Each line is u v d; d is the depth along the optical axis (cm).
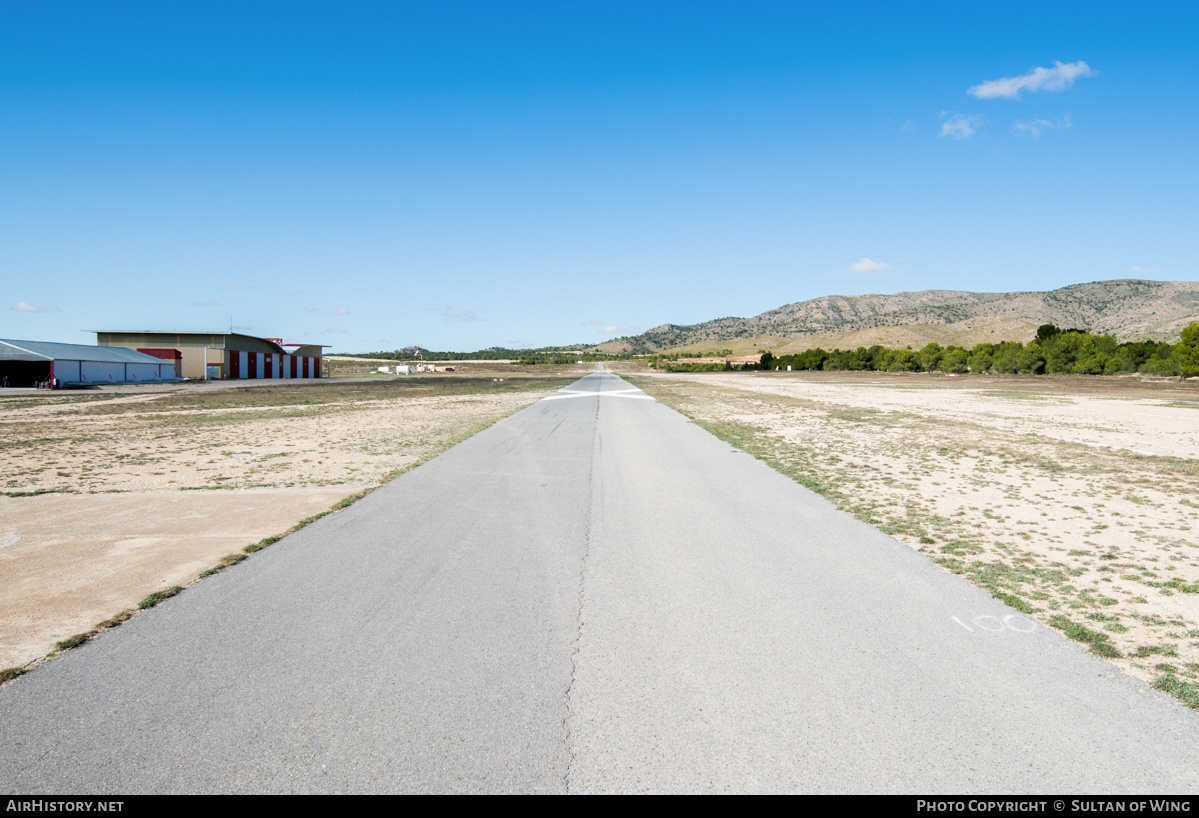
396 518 787
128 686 373
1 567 593
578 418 2228
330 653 415
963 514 805
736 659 405
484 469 1150
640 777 289
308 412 2541
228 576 570
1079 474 1081
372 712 344
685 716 340
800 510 830
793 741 317
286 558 623
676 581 555
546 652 416
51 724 334
